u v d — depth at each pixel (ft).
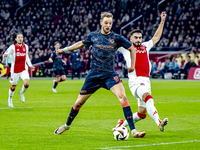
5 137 36.01
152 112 35.83
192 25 199.11
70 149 30.60
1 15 224.74
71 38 201.98
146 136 37.24
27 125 43.86
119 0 214.69
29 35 209.97
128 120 34.60
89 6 215.92
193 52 178.50
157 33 42.22
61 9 220.84
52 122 46.57
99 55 34.58
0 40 212.23
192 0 205.67
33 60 189.88
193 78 172.65
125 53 38.32
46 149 30.60
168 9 205.87
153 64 182.60
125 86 125.90
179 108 63.05
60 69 96.17
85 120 48.67
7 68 186.91
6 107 63.16
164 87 120.26
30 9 223.10
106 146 31.86
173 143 33.32
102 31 34.50
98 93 96.68
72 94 90.99
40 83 139.85
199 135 37.81
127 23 205.05
